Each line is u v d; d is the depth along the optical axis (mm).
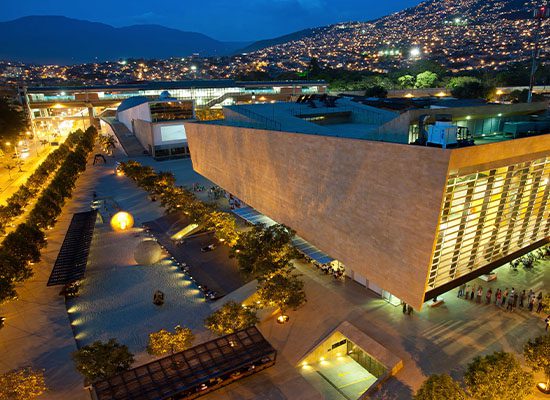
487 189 31250
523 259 42594
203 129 65812
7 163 106938
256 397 27969
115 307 40062
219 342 30641
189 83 161625
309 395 28172
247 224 56969
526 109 40000
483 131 38000
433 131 28938
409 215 29656
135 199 74250
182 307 39781
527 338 31156
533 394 26125
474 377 22875
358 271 36688
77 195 77625
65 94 148000
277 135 44500
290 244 41281
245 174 54750
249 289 40125
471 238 32688
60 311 39125
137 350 33500
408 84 151375
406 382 27516
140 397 25750
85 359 27062
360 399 26562
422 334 32031
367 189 33219
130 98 142500
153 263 47656
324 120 53906
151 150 108188
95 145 134125
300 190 42781
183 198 59812
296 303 35125
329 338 32406
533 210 37094
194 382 27078
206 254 50344
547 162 35094
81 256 46625
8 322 37375
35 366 31734
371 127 48594
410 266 30672
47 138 147500
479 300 36031
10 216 60375
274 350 30078
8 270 39969
